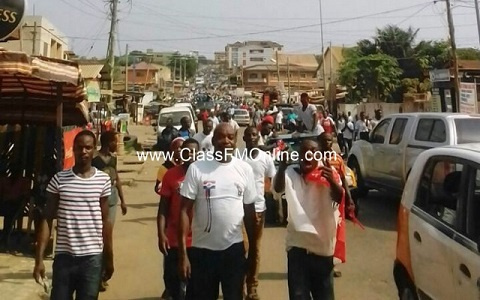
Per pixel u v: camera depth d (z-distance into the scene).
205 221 4.19
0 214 8.10
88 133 4.44
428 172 4.68
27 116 8.80
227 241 4.19
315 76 95.62
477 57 60.34
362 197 12.67
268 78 98.94
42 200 8.01
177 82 111.62
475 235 3.70
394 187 11.08
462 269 3.68
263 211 5.79
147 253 8.22
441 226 4.15
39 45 22.89
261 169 5.89
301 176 4.65
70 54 29.06
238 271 4.23
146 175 17.81
